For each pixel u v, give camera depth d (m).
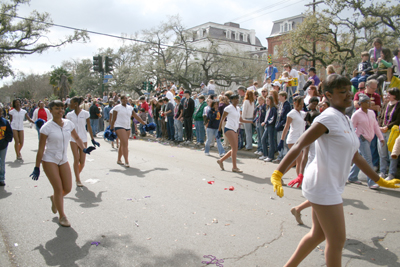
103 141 13.61
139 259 3.35
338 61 27.59
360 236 3.86
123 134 7.89
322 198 2.29
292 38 26.50
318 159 2.34
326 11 24.59
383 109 6.74
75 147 6.13
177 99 12.35
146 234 3.96
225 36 62.56
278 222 4.29
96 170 7.55
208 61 39.22
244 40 65.62
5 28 25.47
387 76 8.81
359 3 22.75
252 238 3.81
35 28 26.12
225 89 45.12
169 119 12.86
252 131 11.09
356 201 5.24
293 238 3.79
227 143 11.09
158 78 37.72
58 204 4.26
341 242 2.28
